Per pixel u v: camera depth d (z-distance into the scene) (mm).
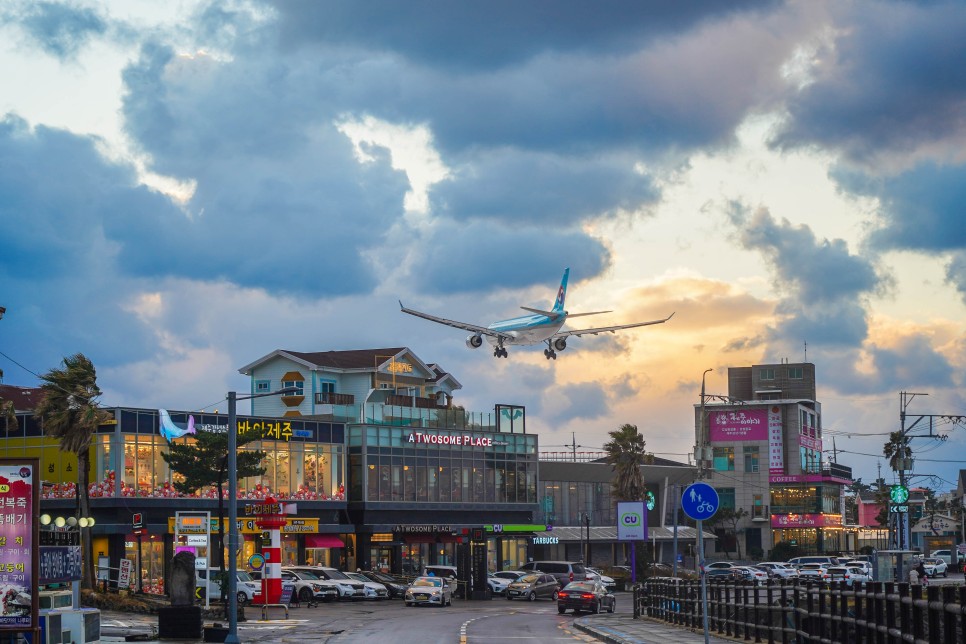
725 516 159250
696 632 43844
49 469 81625
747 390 173875
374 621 55406
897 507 103562
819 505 160750
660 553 135125
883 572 52375
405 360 112500
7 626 26016
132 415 79750
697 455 116625
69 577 35344
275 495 88312
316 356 108688
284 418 90312
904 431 102375
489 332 76938
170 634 41219
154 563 80062
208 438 70562
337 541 92188
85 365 69438
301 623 53562
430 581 73188
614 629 46656
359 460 95500
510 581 87938
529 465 111250
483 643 41281
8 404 60500
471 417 107000
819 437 173000
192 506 82250
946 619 17906
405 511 98500
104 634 42719
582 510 128375
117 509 77938
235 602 40375
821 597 27141
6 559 26109
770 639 32938
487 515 106438
